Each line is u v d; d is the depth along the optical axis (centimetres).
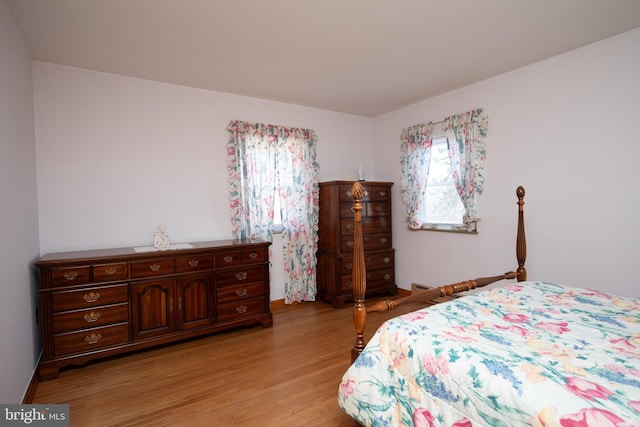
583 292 204
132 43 242
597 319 159
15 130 203
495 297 196
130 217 306
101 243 292
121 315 254
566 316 163
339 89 350
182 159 331
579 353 123
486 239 332
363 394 147
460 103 351
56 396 208
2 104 176
